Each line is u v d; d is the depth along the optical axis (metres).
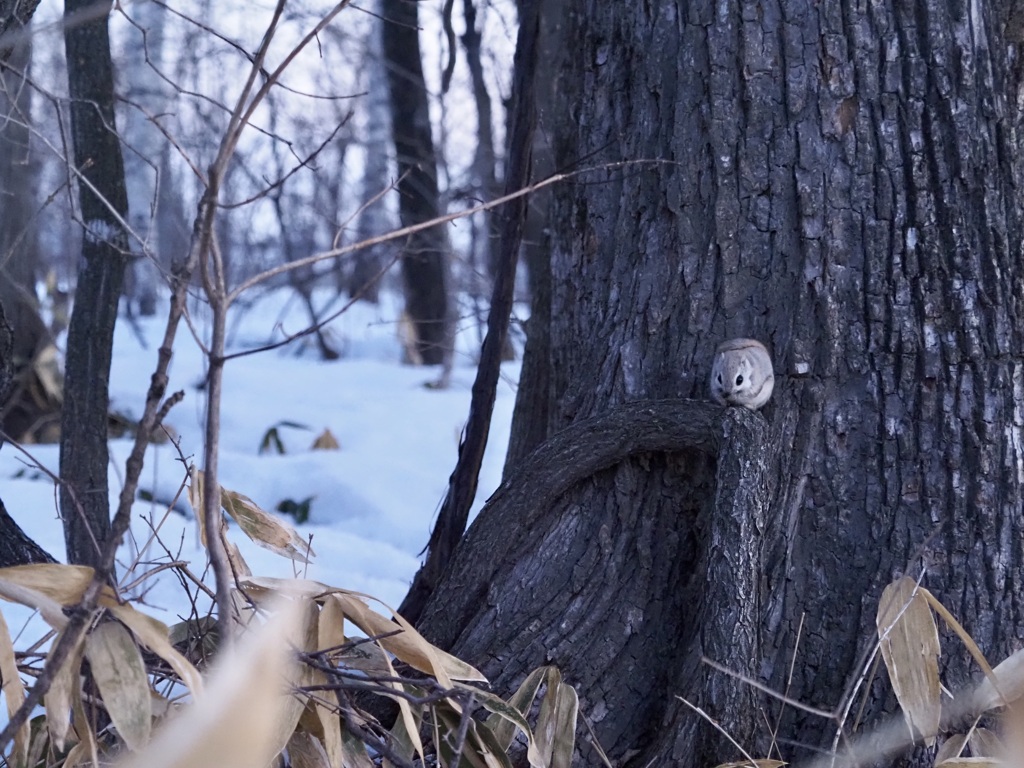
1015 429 2.64
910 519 2.63
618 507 2.77
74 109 3.62
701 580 2.67
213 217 1.63
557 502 2.82
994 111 2.68
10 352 2.99
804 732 2.58
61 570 1.97
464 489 3.38
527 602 2.72
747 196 2.72
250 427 8.04
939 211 2.63
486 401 3.43
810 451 2.67
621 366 2.83
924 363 2.63
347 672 2.36
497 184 7.18
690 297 2.77
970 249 2.63
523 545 2.80
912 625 2.37
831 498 2.66
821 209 2.67
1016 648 2.58
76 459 3.55
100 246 3.63
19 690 1.97
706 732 2.36
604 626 2.69
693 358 2.75
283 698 1.97
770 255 2.71
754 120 2.71
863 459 2.65
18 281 6.97
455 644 2.73
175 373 10.30
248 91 1.63
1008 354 2.64
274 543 2.74
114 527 1.75
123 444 6.93
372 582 4.33
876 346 2.65
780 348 2.69
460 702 2.32
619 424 2.67
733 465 2.48
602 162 3.00
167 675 2.22
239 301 12.31
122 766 1.65
